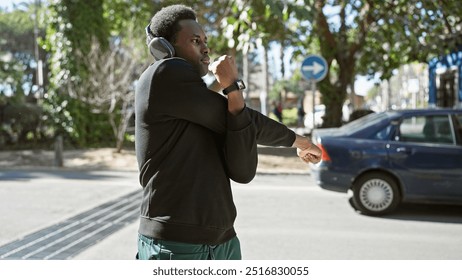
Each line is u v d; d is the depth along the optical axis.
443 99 17.94
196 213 2.00
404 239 6.73
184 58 2.13
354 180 8.22
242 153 1.99
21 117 20.91
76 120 19.78
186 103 1.98
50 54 20.69
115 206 8.88
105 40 20.31
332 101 18.89
